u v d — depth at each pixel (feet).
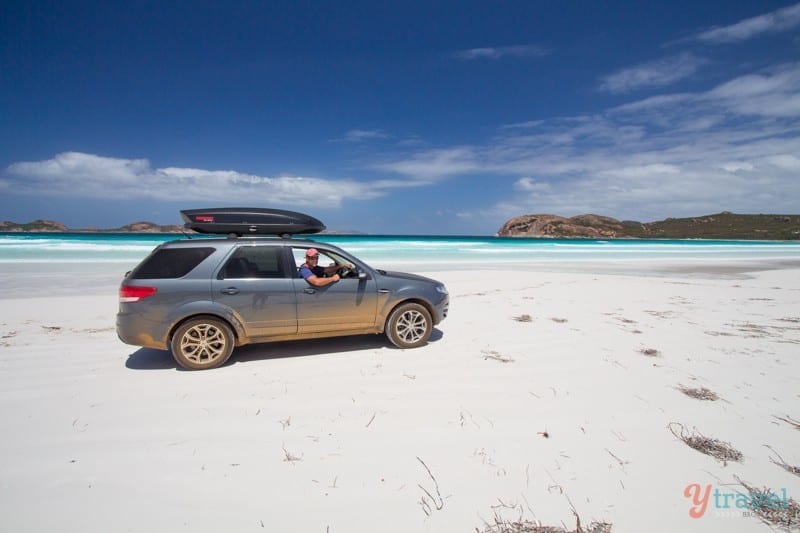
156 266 15.56
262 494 8.14
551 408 12.21
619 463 9.42
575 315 26.03
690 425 11.32
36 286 35.76
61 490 8.18
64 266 49.57
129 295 15.02
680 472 9.13
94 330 21.09
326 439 10.27
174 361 16.37
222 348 15.79
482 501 8.03
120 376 14.61
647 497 8.25
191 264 15.79
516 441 10.30
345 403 12.40
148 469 8.93
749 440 10.60
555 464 9.33
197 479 8.59
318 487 8.38
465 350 18.04
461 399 12.78
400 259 69.00
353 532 7.15
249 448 9.82
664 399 13.00
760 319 25.41
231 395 12.94
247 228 17.43
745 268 65.82
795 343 19.70
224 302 15.79
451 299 31.94
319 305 17.20
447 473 8.93
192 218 16.90
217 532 7.11
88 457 9.36
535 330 21.85
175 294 15.29
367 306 17.95
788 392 13.74
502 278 46.06
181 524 7.29
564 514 7.72
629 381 14.49
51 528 7.14
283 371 15.24
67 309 26.25
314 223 18.71
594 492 8.37
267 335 16.60
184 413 11.64
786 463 9.57
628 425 11.24
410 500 8.02
